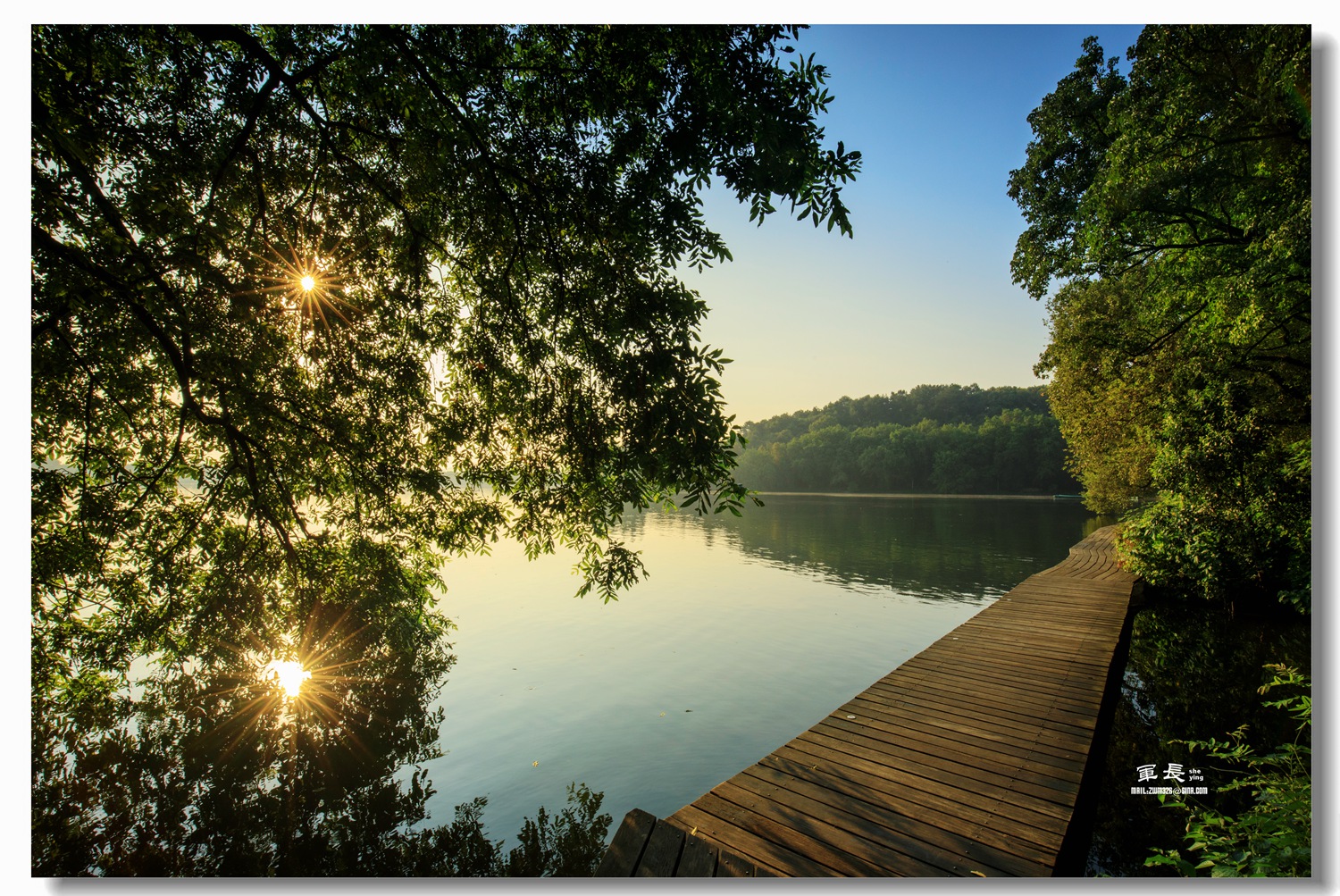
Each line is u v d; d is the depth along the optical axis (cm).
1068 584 1199
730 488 450
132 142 466
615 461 520
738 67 390
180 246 445
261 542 636
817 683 865
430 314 626
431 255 606
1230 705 711
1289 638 962
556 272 543
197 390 559
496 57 493
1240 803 493
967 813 388
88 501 568
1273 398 1178
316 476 648
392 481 627
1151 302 1316
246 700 752
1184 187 916
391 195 556
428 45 452
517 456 615
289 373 606
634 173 450
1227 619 1074
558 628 1186
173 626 642
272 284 529
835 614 1309
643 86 444
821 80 395
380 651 858
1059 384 2197
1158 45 900
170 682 830
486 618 1268
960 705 571
